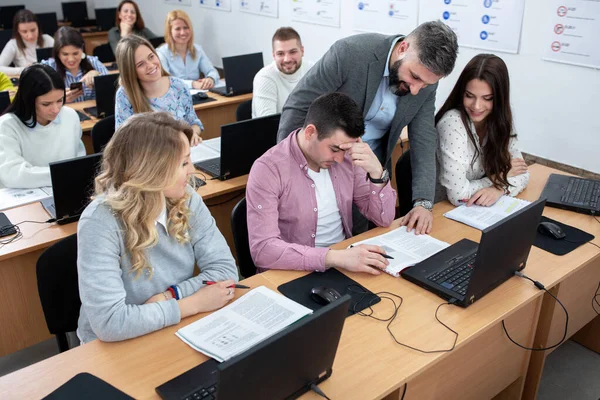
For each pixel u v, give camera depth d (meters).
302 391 1.20
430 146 2.19
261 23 5.13
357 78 2.01
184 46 4.68
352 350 1.38
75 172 2.16
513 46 3.19
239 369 0.96
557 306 1.98
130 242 1.42
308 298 1.59
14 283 2.18
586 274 2.09
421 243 1.90
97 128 3.15
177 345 1.38
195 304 1.49
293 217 1.89
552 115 3.12
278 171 1.82
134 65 2.99
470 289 1.53
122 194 1.39
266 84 3.47
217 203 2.83
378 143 2.33
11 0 7.51
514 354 1.92
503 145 2.21
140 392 1.23
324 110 1.69
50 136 2.65
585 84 2.92
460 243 1.90
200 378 1.25
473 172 2.33
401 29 3.82
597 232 2.02
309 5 4.51
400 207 2.48
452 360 1.65
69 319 1.77
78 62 4.06
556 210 2.21
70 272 1.72
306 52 4.72
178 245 1.57
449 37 1.73
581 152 3.04
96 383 1.24
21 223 2.23
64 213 2.21
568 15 2.88
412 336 1.44
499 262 1.58
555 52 3.00
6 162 2.50
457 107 2.25
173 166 1.38
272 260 1.74
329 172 1.95
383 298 1.60
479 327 1.48
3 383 1.25
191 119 3.33
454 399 1.75
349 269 1.70
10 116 2.57
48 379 1.27
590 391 2.26
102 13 7.13
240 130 2.58
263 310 1.49
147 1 6.83
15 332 2.26
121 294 1.40
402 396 1.45
